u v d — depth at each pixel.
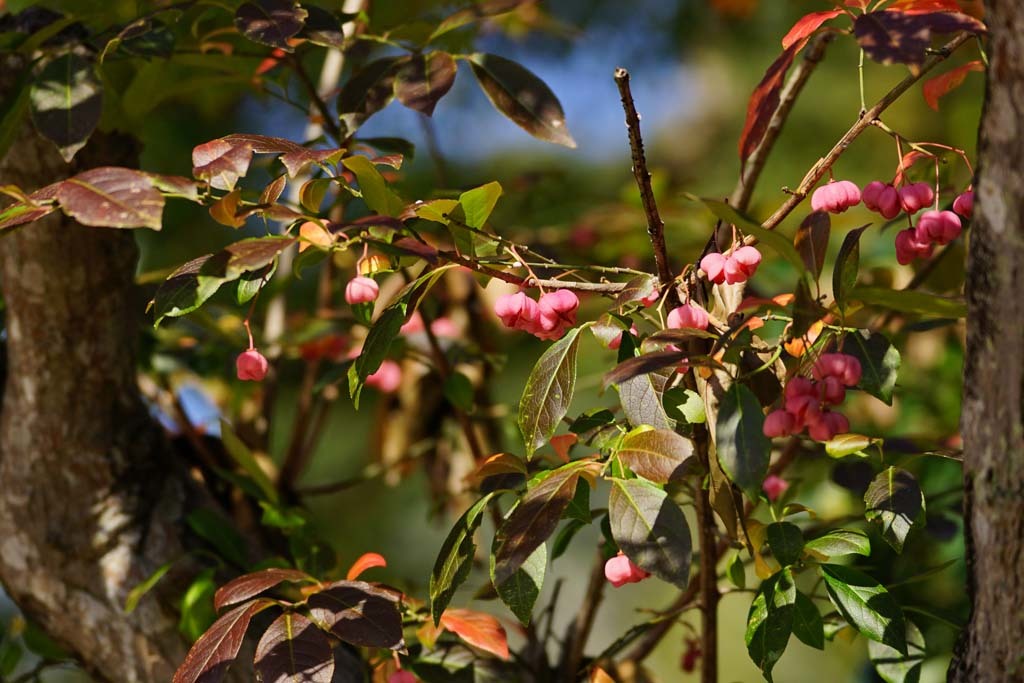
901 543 1.34
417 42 1.53
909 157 1.35
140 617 1.48
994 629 1.29
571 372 1.34
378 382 1.68
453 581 1.34
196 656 1.34
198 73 1.61
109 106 1.50
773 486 1.49
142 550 1.49
